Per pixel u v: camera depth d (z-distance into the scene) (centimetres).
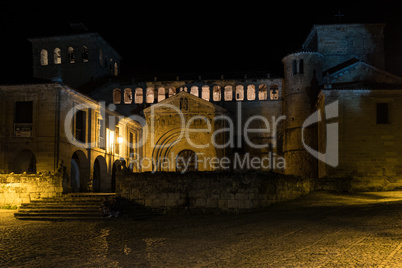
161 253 1164
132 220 2048
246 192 2192
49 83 2834
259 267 966
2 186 2544
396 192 2961
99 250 1240
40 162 2811
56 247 1317
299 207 2238
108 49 5675
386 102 3388
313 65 4409
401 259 973
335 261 980
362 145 3353
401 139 3328
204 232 1545
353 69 3994
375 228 1393
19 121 2912
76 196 2503
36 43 5344
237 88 5075
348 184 3123
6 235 1591
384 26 4759
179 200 2266
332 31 4800
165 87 4953
